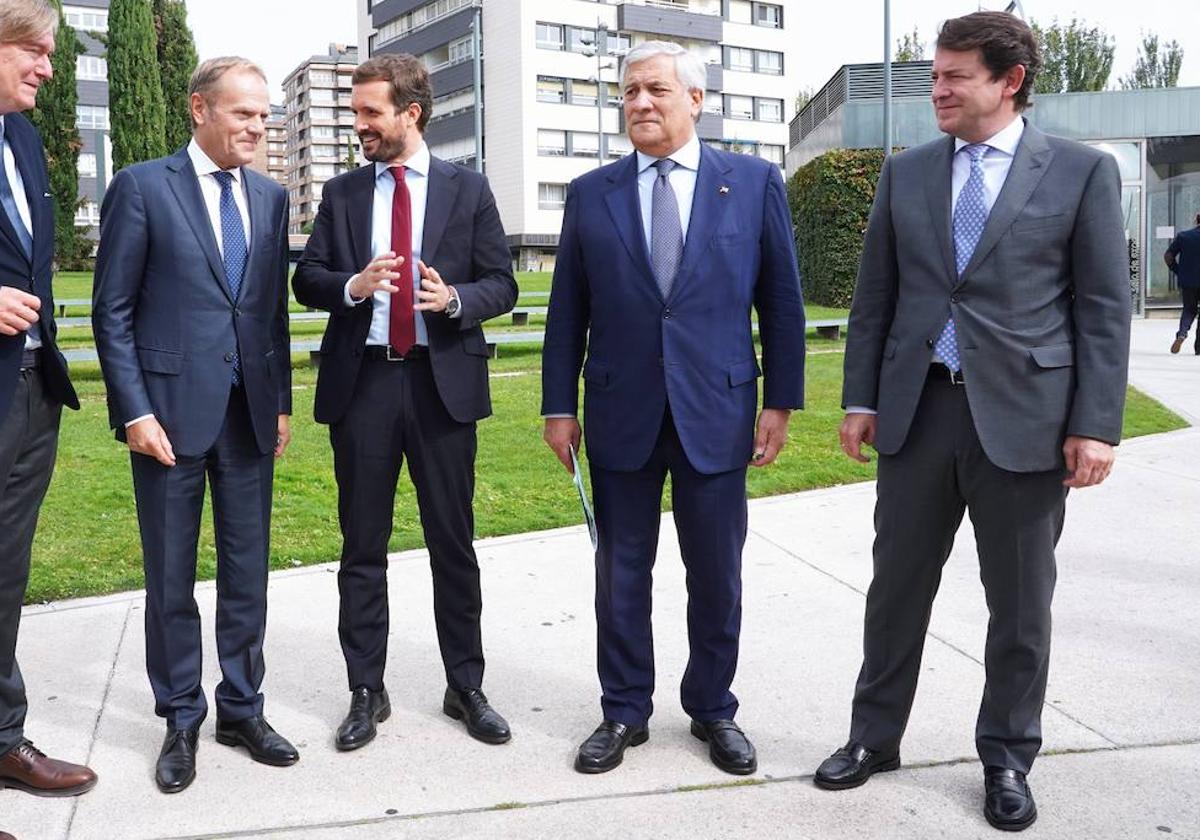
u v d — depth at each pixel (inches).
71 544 193.5
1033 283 104.3
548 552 198.5
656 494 122.8
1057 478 105.8
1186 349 525.0
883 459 113.2
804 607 167.8
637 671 121.6
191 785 113.2
